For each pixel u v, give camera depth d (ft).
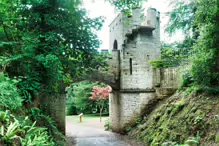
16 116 13.38
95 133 42.14
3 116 10.99
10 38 16.08
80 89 78.18
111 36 50.39
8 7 14.89
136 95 38.37
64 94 33.81
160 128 26.00
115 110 42.50
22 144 10.56
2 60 14.29
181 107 25.13
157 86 38.78
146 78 38.86
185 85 31.17
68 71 20.20
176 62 37.96
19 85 15.43
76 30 18.10
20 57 14.67
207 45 21.47
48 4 16.74
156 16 40.45
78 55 19.38
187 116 22.20
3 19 14.65
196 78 23.80
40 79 16.58
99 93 68.74
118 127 40.63
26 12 16.44
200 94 23.68
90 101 78.48
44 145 12.46
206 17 20.95
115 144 30.50
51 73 16.85
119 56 40.93
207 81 22.29
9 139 9.68
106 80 39.22
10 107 13.15
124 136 36.40
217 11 19.53
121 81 39.50
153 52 39.73
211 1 20.20
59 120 33.01
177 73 35.68
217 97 20.89
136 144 29.07
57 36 17.24
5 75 14.26
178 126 22.62
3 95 12.37
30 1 16.01
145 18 41.63
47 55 15.48
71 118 77.41
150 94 38.81
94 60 21.11
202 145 17.15
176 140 21.25
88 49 19.35
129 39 39.45
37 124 17.20
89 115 84.07
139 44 38.93
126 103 38.37
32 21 16.85
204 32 21.86
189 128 20.42
